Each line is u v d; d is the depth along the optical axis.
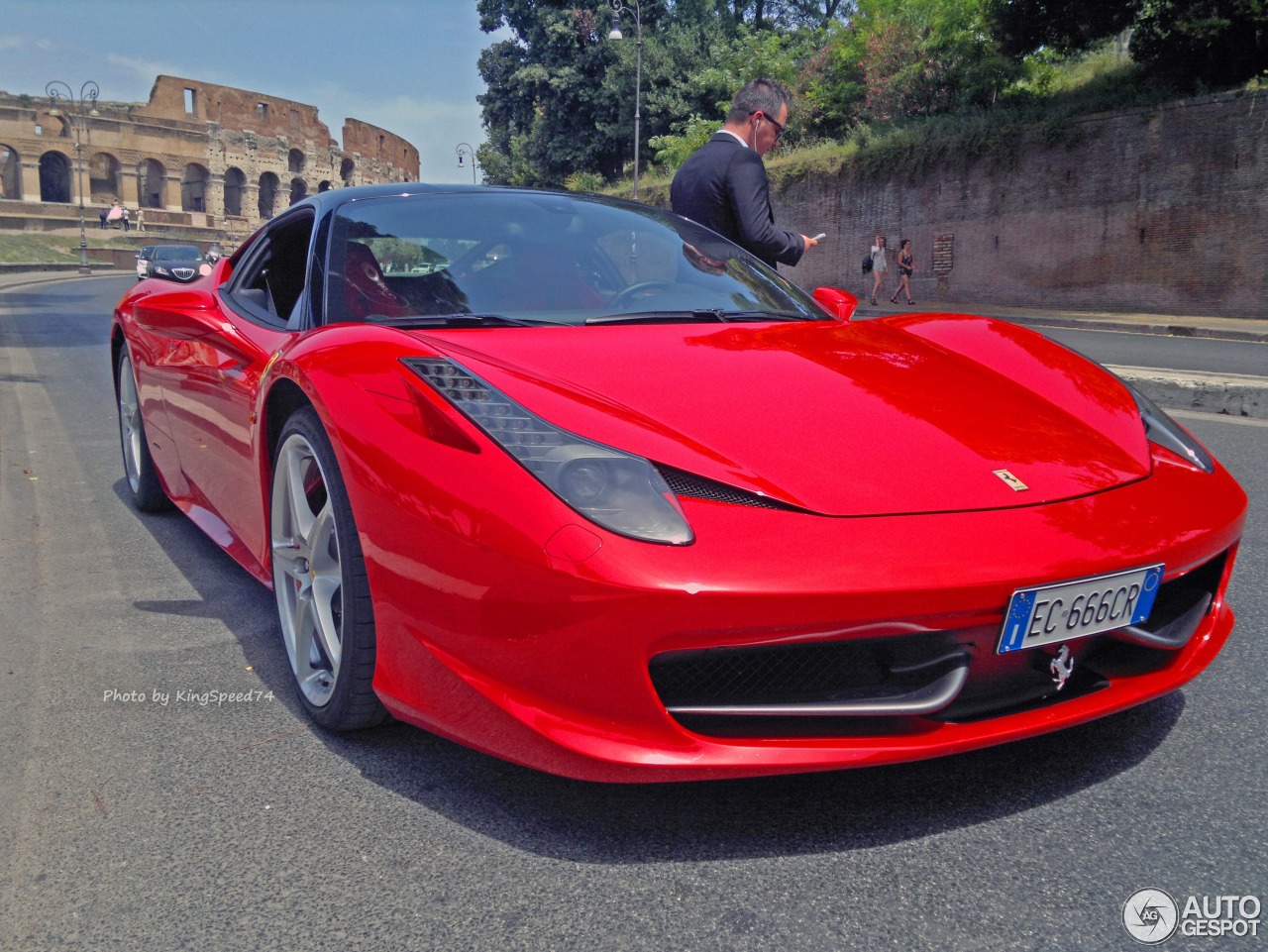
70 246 52.84
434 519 1.59
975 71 22.55
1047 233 19.58
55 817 1.65
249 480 2.40
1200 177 16.97
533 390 1.72
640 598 1.41
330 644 1.95
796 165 24.98
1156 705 2.05
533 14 36.50
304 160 77.06
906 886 1.44
